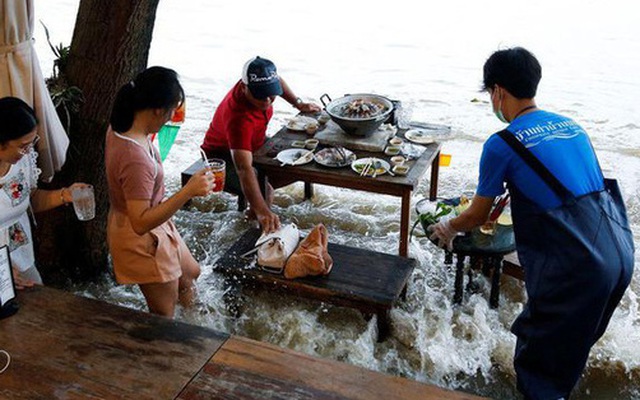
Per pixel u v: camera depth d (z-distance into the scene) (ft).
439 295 12.18
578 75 24.30
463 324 11.27
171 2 36.45
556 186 8.09
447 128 14.34
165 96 8.45
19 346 7.86
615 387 10.12
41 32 30.01
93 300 8.79
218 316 11.57
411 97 22.43
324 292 10.53
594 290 8.02
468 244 10.88
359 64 26.25
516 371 9.14
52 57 26.66
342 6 35.76
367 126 13.00
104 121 11.74
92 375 7.41
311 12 34.55
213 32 30.86
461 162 17.74
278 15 33.96
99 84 11.44
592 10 33.86
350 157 12.69
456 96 22.53
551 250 8.20
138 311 8.56
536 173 8.12
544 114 8.44
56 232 12.51
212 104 22.09
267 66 12.23
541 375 8.88
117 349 7.83
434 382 10.21
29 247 9.92
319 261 10.63
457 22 32.30
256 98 12.15
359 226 14.92
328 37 30.09
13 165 8.89
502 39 29.32
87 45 11.30
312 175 12.50
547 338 8.49
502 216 11.02
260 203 12.09
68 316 8.43
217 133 14.23
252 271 10.94
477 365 10.48
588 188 8.27
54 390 7.18
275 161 12.78
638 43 28.17
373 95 14.15
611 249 8.09
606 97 22.00
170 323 8.33
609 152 17.88
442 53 27.55
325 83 23.99
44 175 10.69
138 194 8.59
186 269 10.96
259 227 12.47
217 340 8.02
